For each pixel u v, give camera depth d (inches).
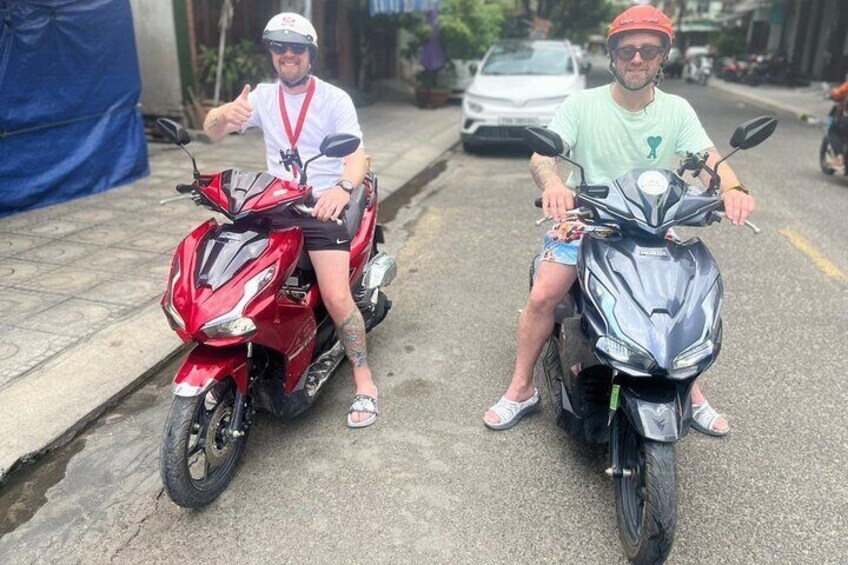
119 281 184.5
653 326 93.0
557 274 115.8
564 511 109.6
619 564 99.3
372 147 405.4
